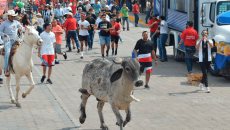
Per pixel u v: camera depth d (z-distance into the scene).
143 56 21.52
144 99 19.64
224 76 24.44
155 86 22.28
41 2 52.16
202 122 16.27
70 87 21.98
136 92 21.02
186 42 24.14
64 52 30.23
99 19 33.59
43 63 22.61
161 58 29.78
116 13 31.44
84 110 15.68
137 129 15.50
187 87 22.02
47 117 16.88
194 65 28.28
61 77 24.44
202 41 21.06
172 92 20.98
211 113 17.42
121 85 13.59
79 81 23.42
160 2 31.34
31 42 18.19
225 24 24.44
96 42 38.19
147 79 21.73
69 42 33.31
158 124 16.06
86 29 31.84
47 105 18.59
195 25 27.14
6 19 20.62
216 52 24.12
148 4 48.88
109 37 30.19
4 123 16.09
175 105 18.64
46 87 21.91
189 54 24.11
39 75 24.88
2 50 19.14
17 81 18.31
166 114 17.34
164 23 29.47
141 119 16.67
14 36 19.81
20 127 15.65
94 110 17.86
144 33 21.53
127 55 31.50
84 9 44.56
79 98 19.83
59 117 16.88
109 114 17.28
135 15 48.09
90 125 15.94
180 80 23.70
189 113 17.45
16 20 20.45
